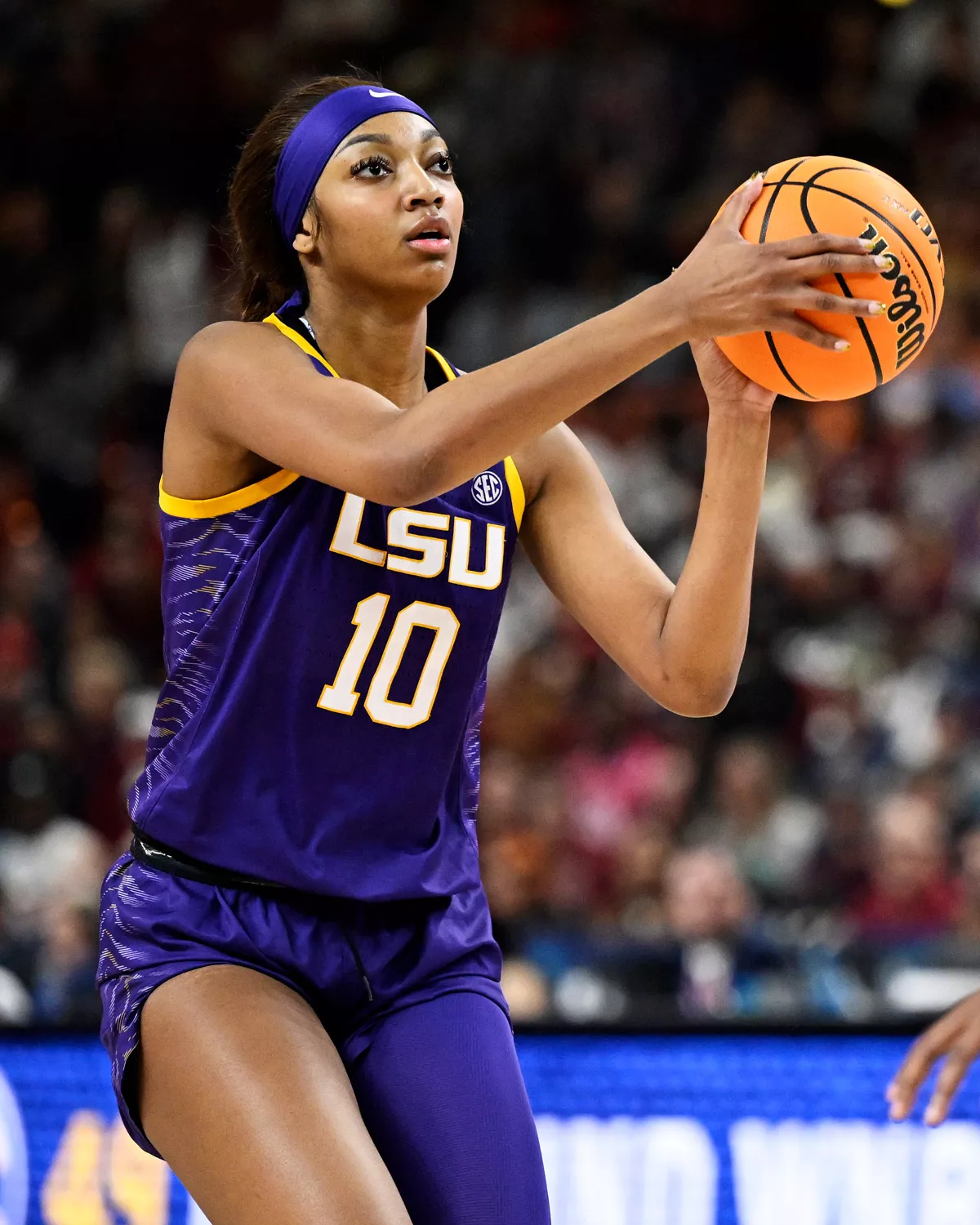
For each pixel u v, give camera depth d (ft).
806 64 122.72
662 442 98.27
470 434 21.06
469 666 25.02
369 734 24.34
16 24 131.13
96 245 122.42
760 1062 37.19
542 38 123.44
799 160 23.25
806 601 85.10
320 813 24.14
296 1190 21.06
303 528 24.14
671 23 122.93
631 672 26.30
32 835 70.90
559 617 84.99
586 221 114.01
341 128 24.79
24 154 127.44
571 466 26.84
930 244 22.84
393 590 24.40
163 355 111.75
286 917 23.93
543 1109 37.17
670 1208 36.88
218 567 24.31
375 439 21.57
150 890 24.14
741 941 49.57
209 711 24.11
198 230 116.67
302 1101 21.81
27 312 115.14
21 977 49.52
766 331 21.58
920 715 79.46
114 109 128.57
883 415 95.61
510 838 66.23
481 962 25.35
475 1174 23.21
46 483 104.37
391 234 24.45
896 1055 37.11
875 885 66.54
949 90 119.65
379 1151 23.61
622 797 72.28
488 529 25.35
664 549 91.25
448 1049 23.94
